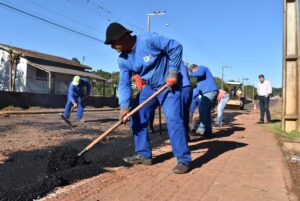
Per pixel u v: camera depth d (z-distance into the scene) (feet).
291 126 35.99
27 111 64.64
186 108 25.03
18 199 13.23
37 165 18.58
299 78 35.53
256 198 14.69
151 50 17.71
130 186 15.57
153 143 26.78
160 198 14.21
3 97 68.85
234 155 22.90
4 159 19.53
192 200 14.14
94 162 18.92
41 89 115.44
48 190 14.49
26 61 115.24
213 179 17.16
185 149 18.16
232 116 63.31
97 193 14.46
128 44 17.85
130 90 18.86
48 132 32.35
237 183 16.63
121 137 29.63
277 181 17.20
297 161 22.67
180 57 17.72
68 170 16.85
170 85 17.61
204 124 30.99
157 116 53.52
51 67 120.98
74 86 40.42
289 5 35.81
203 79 31.04
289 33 35.88
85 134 31.22
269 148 26.05
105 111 78.23
